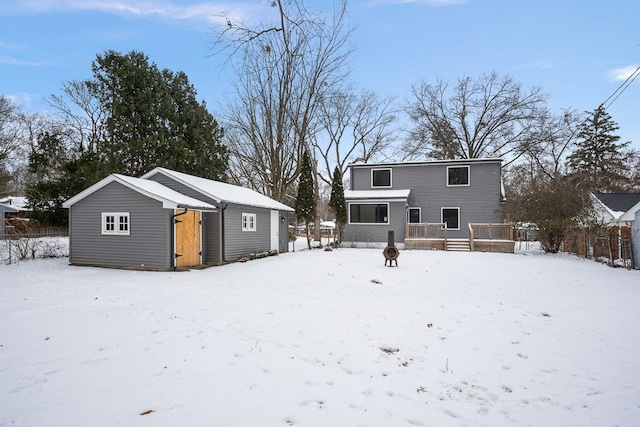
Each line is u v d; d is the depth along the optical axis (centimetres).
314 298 798
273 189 2519
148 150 2209
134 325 586
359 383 390
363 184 2569
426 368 432
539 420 326
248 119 2606
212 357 454
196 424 305
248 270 1262
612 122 3366
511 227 2020
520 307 724
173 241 1256
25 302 745
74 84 2800
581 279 1075
